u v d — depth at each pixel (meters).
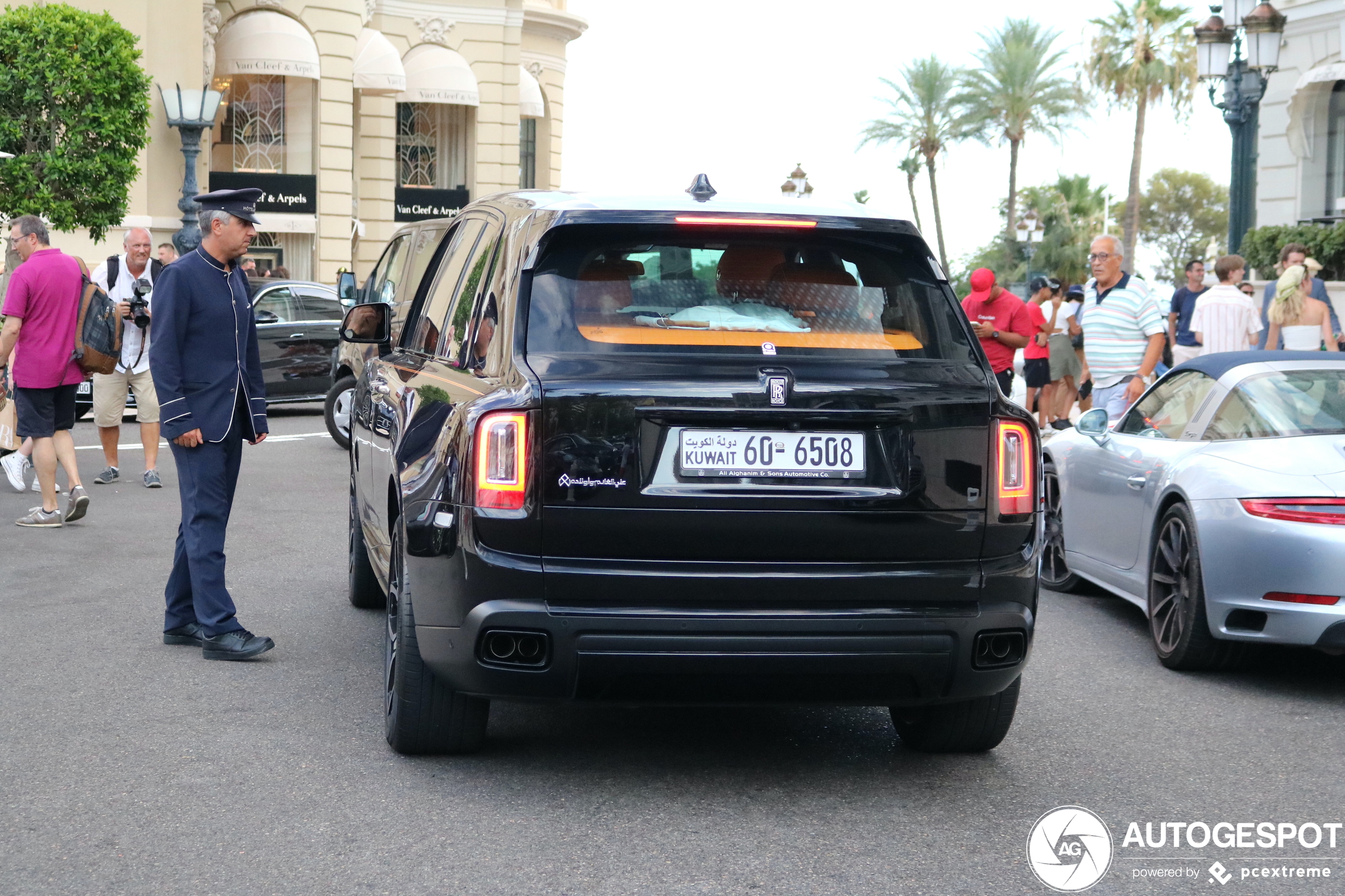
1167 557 6.56
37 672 5.92
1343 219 21.09
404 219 38.75
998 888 3.79
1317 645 5.93
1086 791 4.66
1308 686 6.22
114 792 4.43
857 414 4.20
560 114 43.62
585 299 4.33
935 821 4.32
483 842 4.05
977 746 4.97
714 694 4.21
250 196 6.26
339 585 7.93
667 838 4.11
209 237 6.23
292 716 5.32
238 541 9.34
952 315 4.52
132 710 5.37
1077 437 8.28
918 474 4.25
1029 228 45.28
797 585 4.17
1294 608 5.89
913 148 61.00
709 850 4.02
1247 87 16.75
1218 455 6.46
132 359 11.66
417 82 38.31
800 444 4.19
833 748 5.08
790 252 4.52
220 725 5.18
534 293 4.34
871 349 4.36
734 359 4.23
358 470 6.67
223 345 6.20
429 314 5.66
